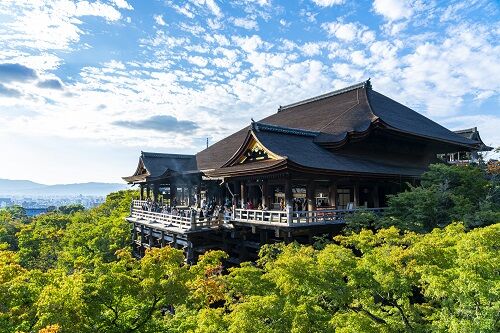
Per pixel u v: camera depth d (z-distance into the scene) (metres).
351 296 8.09
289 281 8.19
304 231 19.45
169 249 9.88
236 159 25.09
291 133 25.94
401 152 30.70
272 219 20.03
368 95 34.06
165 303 9.62
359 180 24.28
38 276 9.66
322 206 27.20
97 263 10.10
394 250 8.71
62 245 32.75
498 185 21.06
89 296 8.27
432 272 7.54
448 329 7.20
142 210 33.56
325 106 36.47
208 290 9.41
